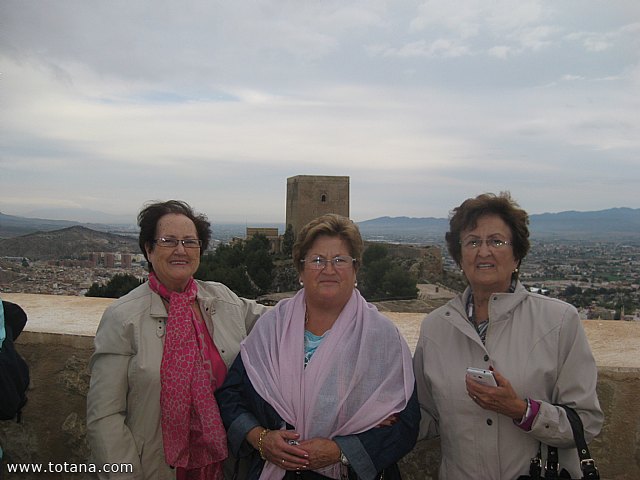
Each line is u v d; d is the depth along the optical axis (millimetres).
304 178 60188
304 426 2422
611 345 3291
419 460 3086
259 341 2658
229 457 2812
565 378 2256
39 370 3420
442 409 2447
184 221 2617
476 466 2336
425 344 2594
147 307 2609
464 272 2496
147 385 2494
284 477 2424
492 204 2400
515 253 2428
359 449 2324
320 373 2457
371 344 2518
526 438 2299
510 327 2367
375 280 38875
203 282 2955
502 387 2143
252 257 42312
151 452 2512
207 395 2537
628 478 2887
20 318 2539
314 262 2547
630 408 2855
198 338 2623
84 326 3557
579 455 2145
